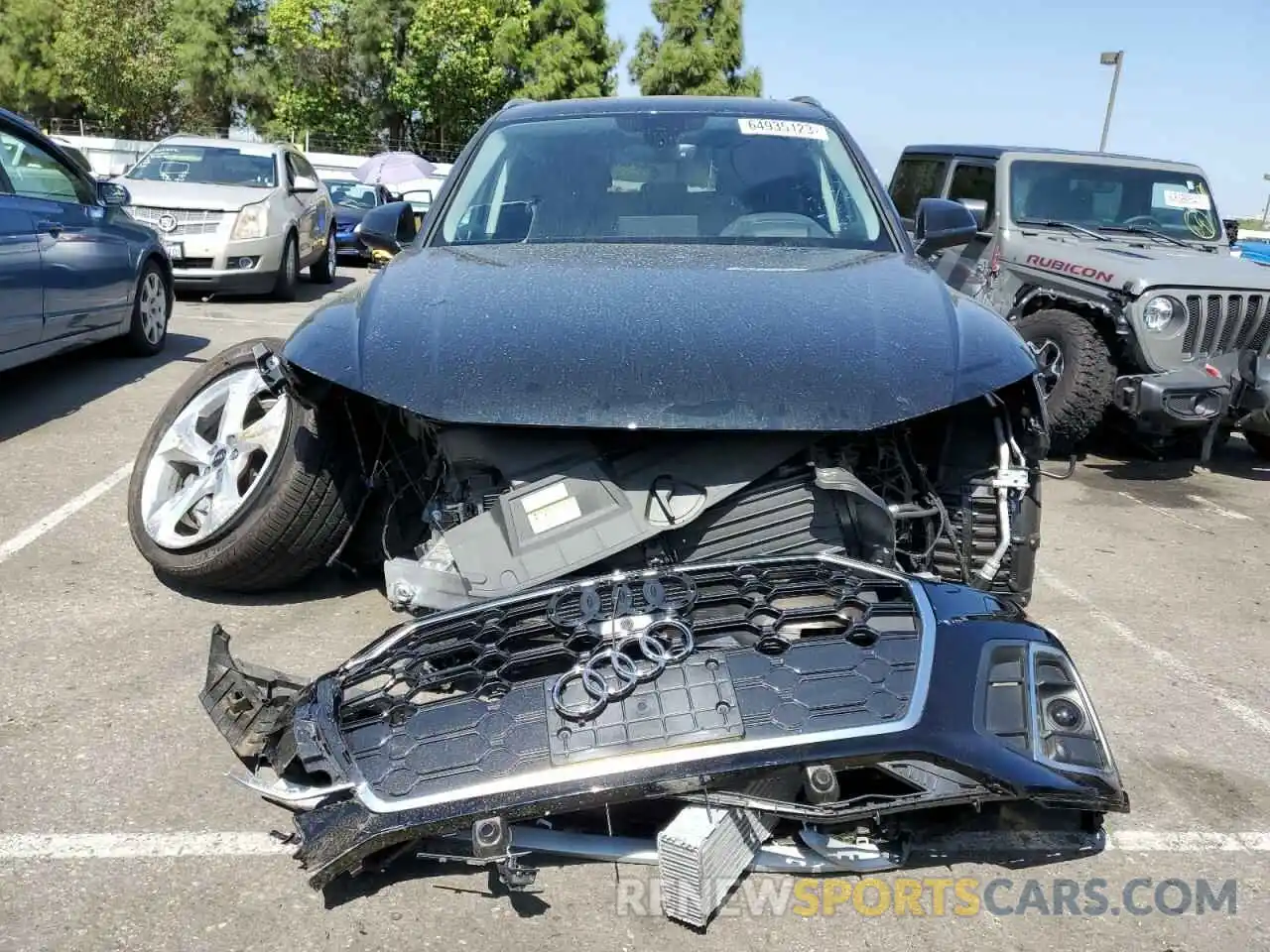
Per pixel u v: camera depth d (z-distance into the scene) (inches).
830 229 153.6
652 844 96.4
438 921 96.0
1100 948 95.9
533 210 157.0
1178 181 334.0
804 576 102.9
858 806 88.0
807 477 108.7
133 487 161.9
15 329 244.5
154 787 114.4
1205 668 157.5
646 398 102.3
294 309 473.4
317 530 142.7
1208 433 272.4
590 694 91.9
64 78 1859.0
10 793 112.3
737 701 91.0
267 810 111.3
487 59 1606.8
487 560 104.4
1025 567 118.9
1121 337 272.5
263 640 147.3
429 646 102.3
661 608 98.1
